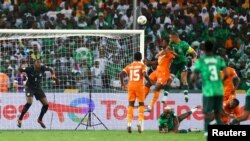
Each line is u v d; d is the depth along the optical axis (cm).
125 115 4900
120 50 4981
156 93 4419
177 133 4350
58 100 4878
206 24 6212
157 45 5788
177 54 4372
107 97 4916
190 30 6084
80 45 5069
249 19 6388
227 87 4203
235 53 5809
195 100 4997
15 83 4756
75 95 4894
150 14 6106
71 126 4869
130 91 4241
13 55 4991
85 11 6231
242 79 5425
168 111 4400
